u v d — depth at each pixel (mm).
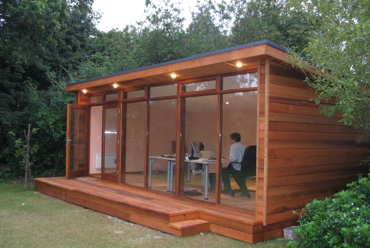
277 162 4840
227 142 5531
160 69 5980
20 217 5820
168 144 6676
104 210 6270
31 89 11188
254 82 5172
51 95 10469
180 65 5582
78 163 9031
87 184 7852
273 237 4793
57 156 10797
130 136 7723
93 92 9055
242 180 5246
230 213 5062
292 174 5082
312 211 3801
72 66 13414
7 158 10688
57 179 8672
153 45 11961
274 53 4598
